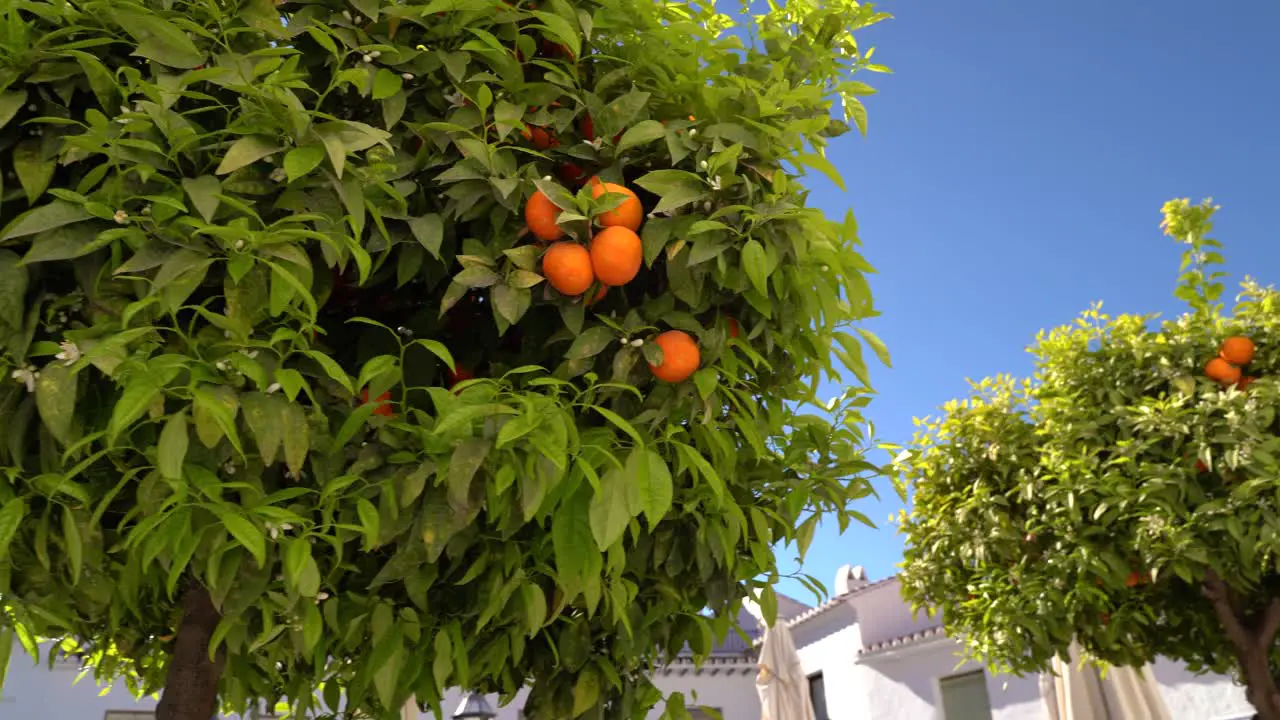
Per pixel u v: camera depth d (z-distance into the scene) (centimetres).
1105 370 502
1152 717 694
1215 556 440
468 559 184
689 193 157
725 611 213
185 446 123
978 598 561
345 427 143
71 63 133
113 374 121
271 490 151
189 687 181
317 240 145
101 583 159
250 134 132
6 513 127
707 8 212
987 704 959
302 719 203
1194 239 522
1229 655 539
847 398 215
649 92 175
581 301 161
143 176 127
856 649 1188
